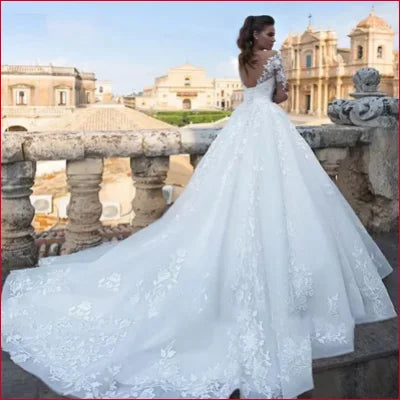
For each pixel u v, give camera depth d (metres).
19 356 2.78
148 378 2.55
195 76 116.25
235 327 2.75
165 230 3.36
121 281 3.20
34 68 54.38
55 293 3.31
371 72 5.37
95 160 4.16
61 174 14.28
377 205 5.25
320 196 3.33
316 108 75.12
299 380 2.54
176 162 17.41
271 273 2.83
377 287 3.37
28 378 2.59
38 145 3.90
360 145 5.15
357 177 5.33
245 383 2.52
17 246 4.09
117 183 14.74
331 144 4.84
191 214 3.28
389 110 5.00
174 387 2.49
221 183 3.24
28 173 3.96
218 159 3.38
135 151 4.22
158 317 2.86
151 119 29.94
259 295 2.79
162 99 115.38
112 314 3.01
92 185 4.24
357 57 66.38
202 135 4.35
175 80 115.75
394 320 3.22
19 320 3.12
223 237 3.02
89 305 3.13
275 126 3.31
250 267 2.86
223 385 2.49
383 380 2.77
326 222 3.19
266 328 2.71
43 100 55.12
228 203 3.13
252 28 3.38
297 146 3.40
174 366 2.62
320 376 2.70
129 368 2.62
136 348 2.73
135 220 4.55
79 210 4.25
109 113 28.69
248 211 3.00
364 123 5.05
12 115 49.88
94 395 2.44
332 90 71.62
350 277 3.22
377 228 5.23
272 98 3.51
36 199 13.69
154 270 3.11
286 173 3.18
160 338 2.75
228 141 3.39
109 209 13.66
